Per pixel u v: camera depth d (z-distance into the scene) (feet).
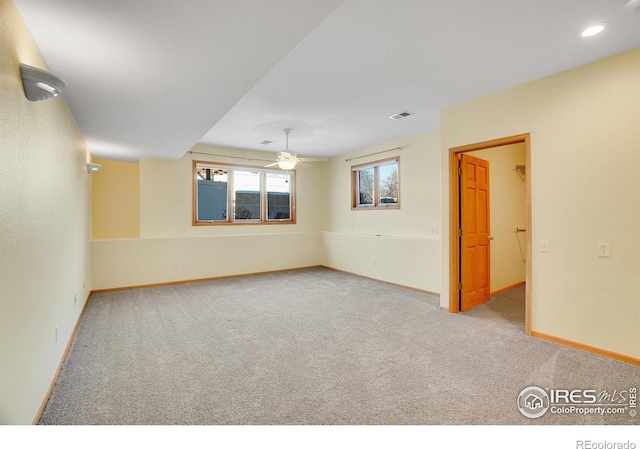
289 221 24.36
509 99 11.04
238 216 22.43
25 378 5.67
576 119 9.53
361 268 21.09
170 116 10.89
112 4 5.15
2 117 4.66
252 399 7.05
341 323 12.10
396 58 8.93
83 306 13.56
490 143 11.60
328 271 23.26
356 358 9.09
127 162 19.63
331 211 24.97
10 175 4.97
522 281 18.65
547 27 7.44
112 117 10.94
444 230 13.42
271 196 23.80
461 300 13.52
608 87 8.93
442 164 13.30
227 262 20.79
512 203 17.65
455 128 12.73
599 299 9.16
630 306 8.63
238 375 8.14
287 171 24.08
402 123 15.37
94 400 7.02
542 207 10.28
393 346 9.93
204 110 10.30
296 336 10.80
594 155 9.21
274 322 12.24
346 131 16.89
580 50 8.52
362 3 6.52
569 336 9.77
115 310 13.74
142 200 18.86
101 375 8.14
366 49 8.43
